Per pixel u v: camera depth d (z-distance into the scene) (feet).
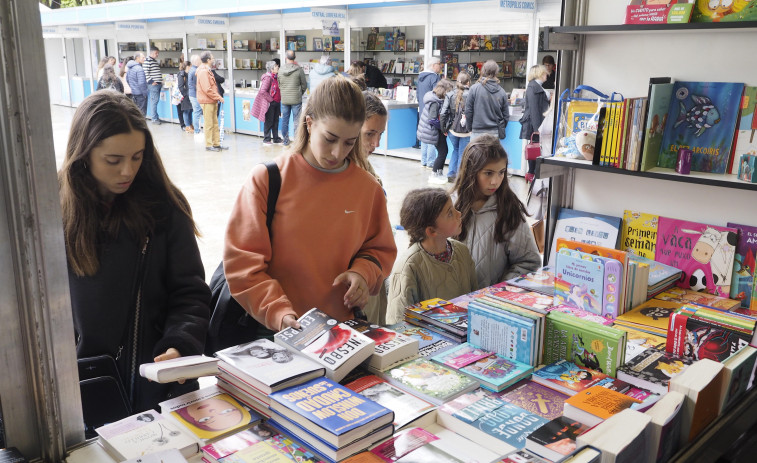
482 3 31.12
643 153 7.31
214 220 20.61
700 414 4.98
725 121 7.28
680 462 4.73
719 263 7.58
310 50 45.98
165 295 5.68
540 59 31.24
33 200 3.55
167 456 3.76
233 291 5.85
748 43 7.14
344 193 6.18
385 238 6.68
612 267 6.66
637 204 8.41
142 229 5.36
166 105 52.16
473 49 35.76
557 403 4.93
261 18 43.62
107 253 5.28
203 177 28.12
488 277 8.55
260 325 6.63
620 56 8.21
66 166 5.04
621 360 5.42
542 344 5.65
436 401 4.78
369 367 5.27
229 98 45.91
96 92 5.13
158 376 4.31
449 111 27.40
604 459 3.97
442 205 7.46
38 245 3.61
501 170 8.29
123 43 59.57
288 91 37.86
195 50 52.44
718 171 7.36
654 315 6.81
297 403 4.22
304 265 6.06
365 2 34.65
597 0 8.23
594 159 7.64
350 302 5.96
